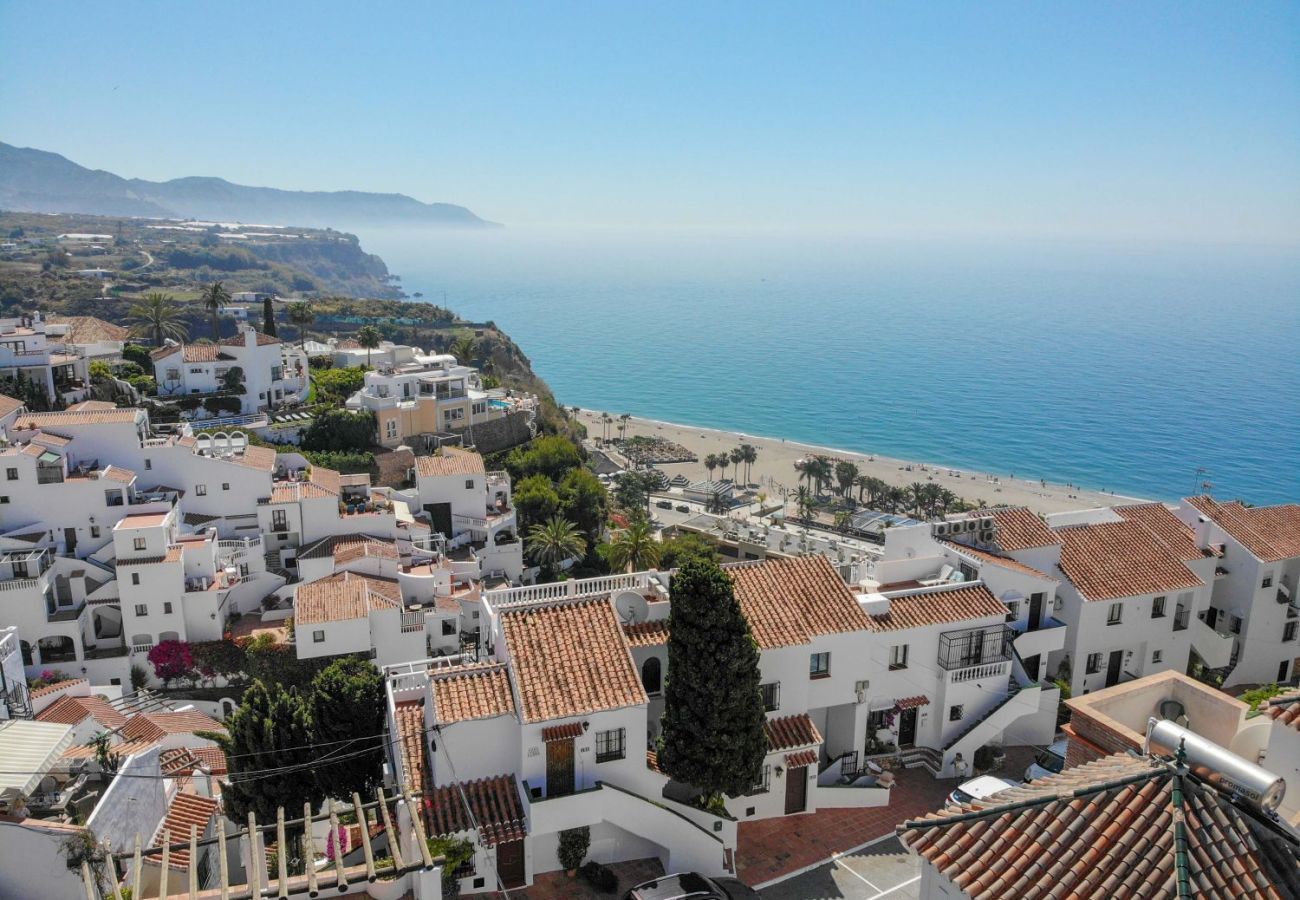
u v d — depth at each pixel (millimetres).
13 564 74188
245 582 84250
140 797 35375
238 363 129000
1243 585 56906
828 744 45188
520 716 34938
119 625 78250
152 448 89250
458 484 106500
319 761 42875
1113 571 53094
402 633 76750
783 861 38094
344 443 121875
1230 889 17031
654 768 38156
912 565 51875
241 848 35844
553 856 36094
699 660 36031
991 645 47062
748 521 162250
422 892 25203
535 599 44062
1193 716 29188
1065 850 18219
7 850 26516
